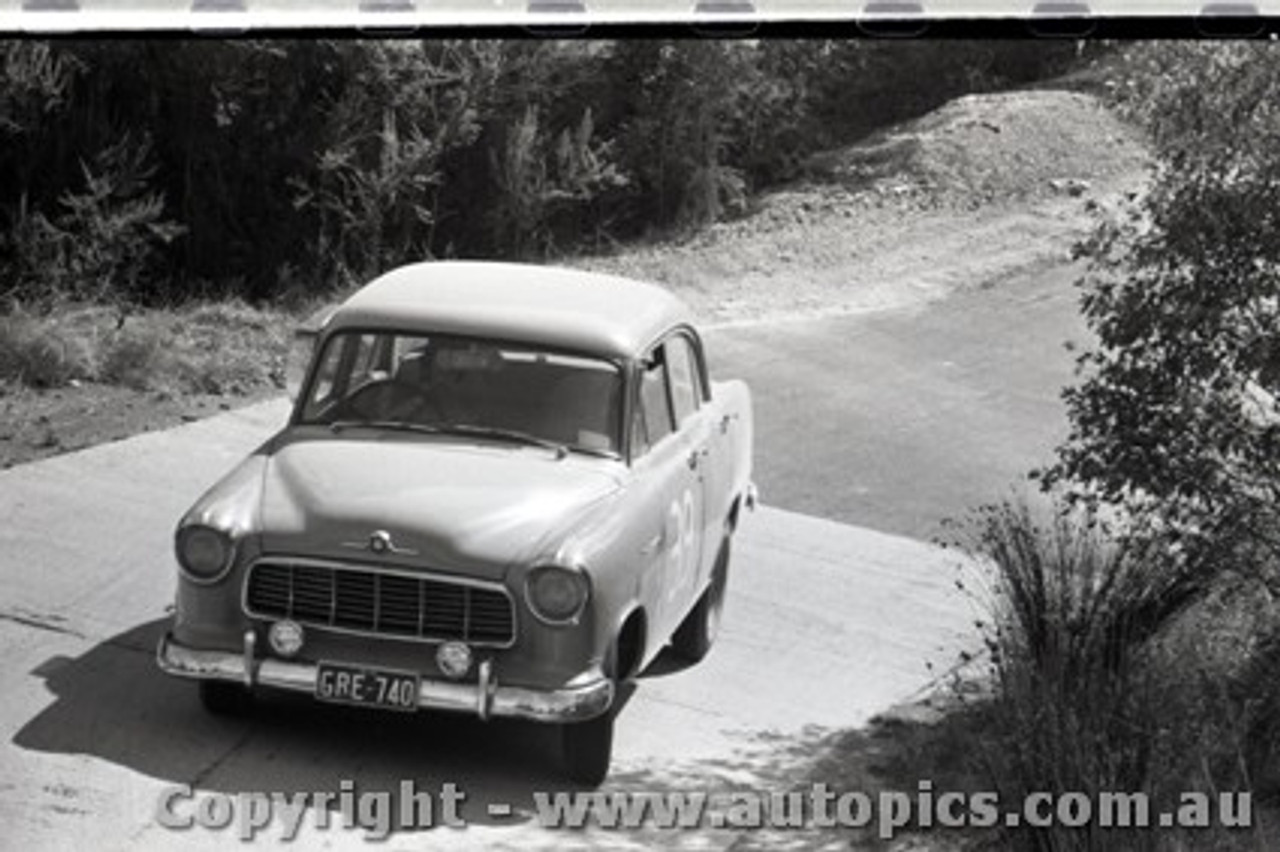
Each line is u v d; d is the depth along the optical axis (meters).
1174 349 14.30
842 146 34.09
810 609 17.09
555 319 13.93
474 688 12.19
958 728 14.12
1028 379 24.86
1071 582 14.55
